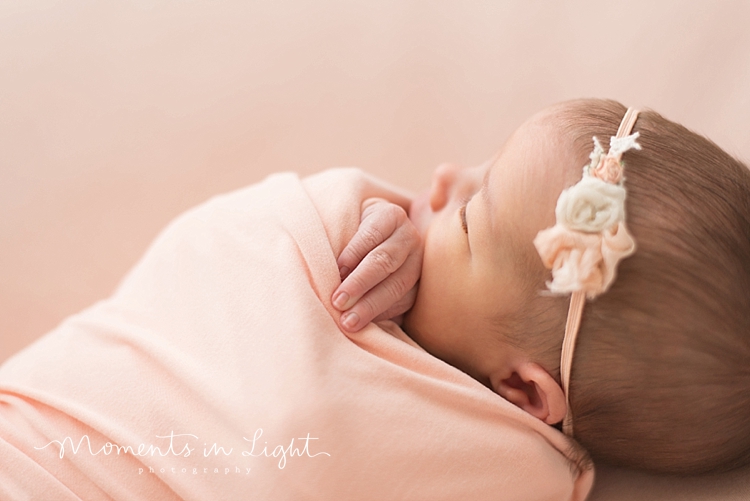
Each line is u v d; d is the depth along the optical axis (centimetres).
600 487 108
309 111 175
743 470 106
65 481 90
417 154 179
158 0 164
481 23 170
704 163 95
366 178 118
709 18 151
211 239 108
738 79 148
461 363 106
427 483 90
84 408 94
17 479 89
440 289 103
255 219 106
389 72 175
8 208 160
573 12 164
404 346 97
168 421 91
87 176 164
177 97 168
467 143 176
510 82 171
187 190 171
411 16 171
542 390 98
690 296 89
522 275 95
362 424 89
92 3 161
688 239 89
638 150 94
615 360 93
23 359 111
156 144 168
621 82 161
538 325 96
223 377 92
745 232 93
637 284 89
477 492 92
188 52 167
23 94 159
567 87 167
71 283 164
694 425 96
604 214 86
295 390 88
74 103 162
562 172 94
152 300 109
